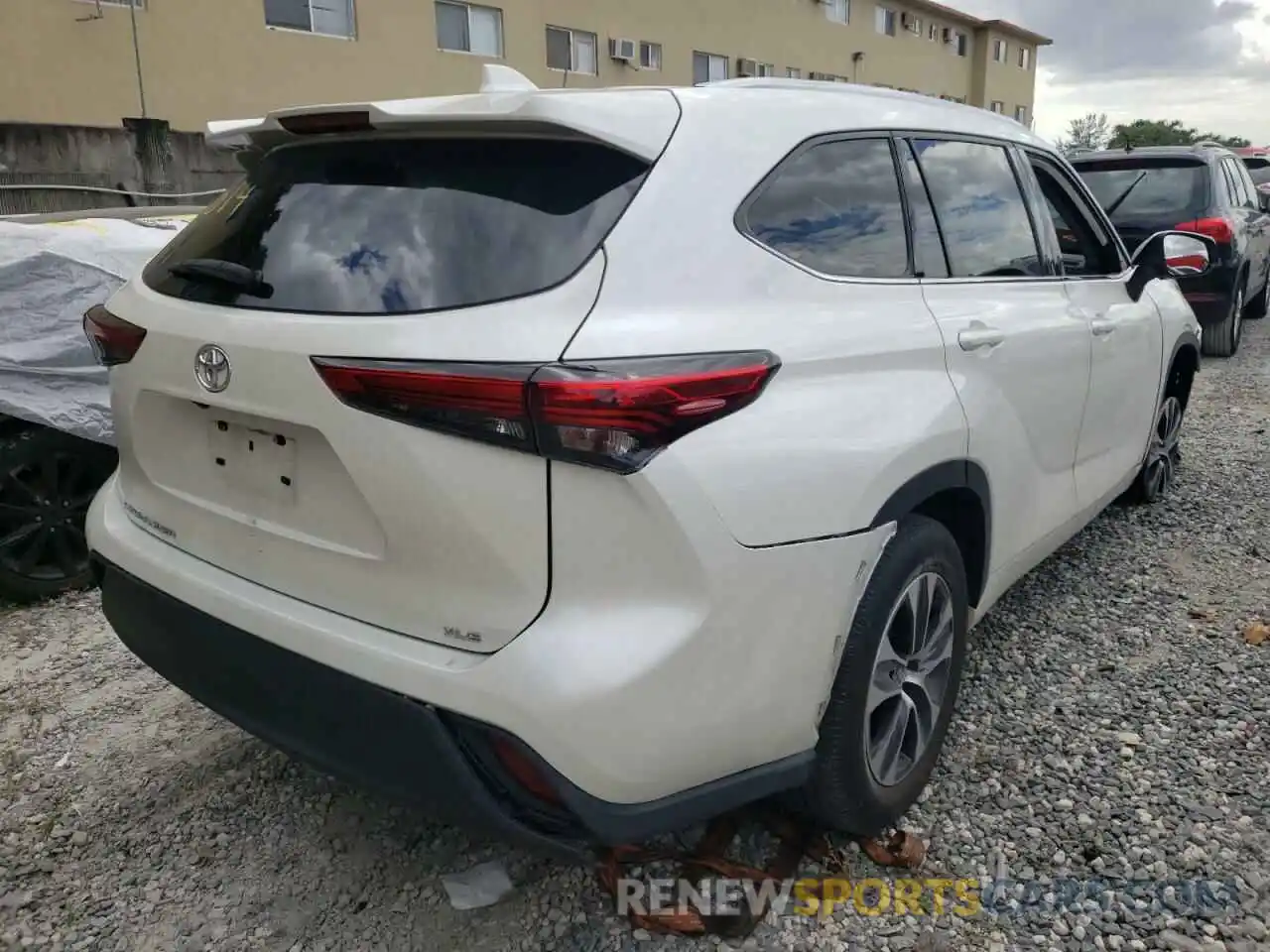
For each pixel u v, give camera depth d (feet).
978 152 10.39
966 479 8.65
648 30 75.10
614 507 6.05
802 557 6.84
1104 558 14.39
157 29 49.06
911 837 8.36
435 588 6.39
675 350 6.34
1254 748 9.66
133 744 10.39
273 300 6.91
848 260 8.13
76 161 39.40
